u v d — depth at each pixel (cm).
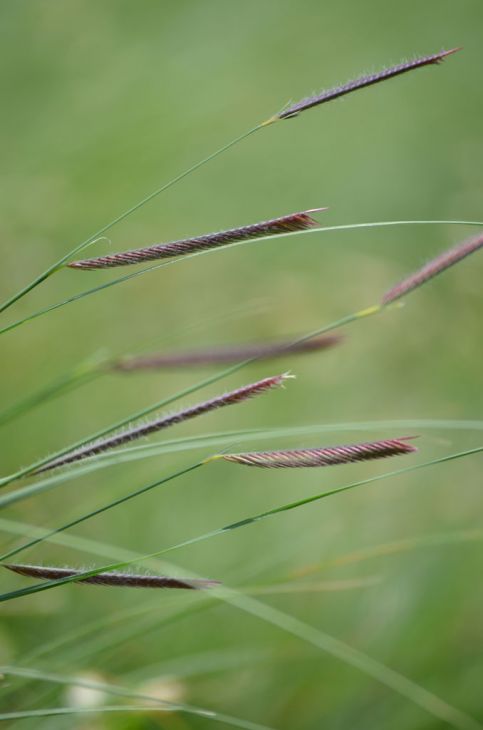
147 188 75
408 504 52
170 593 44
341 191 83
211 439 37
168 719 40
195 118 82
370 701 42
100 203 72
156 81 83
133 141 77
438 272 35
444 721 42
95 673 40
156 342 42
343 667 43
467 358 66
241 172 82
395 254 79
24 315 62
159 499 50
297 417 62
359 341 67
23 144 76
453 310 70
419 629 44
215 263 71
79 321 64
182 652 44
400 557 47
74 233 69
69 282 66
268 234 33
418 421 37
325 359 66
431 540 41
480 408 62
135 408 61
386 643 44
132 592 45
